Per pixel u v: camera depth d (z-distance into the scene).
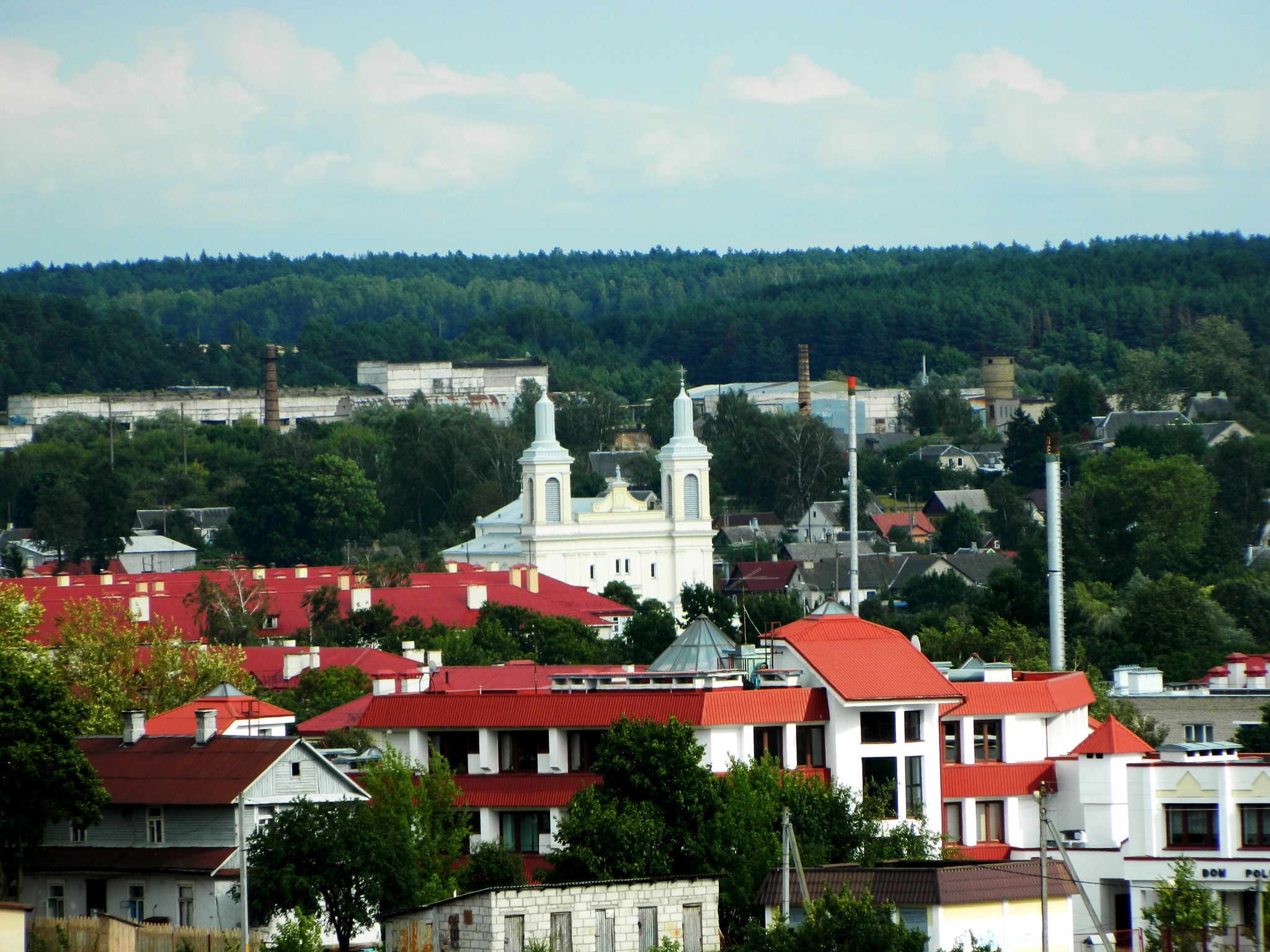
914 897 193.50
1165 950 194.75
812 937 177.25
